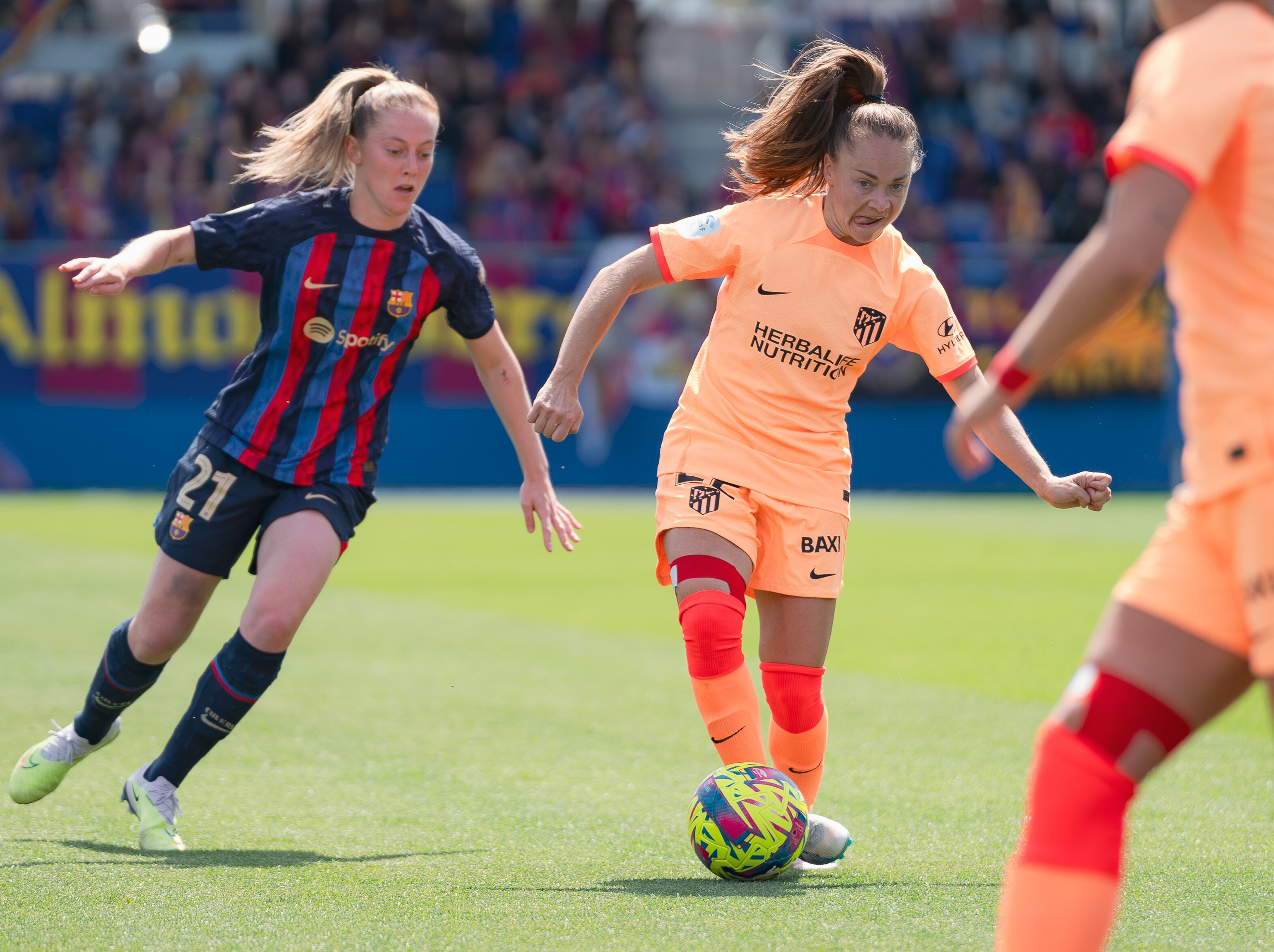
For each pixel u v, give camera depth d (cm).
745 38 9444
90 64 8250
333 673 2466
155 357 5803
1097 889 786
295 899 1151
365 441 1424
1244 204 739
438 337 6078
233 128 7081
